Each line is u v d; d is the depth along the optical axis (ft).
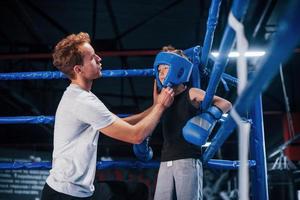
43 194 5.16
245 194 2.32
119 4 16.80
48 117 7.55
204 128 4.98
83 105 5.14
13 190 23.58
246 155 2.40
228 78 7.08
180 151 5.47
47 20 18.08
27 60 20.94
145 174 29.12
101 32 19.49
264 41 12.63
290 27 1.67
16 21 18.39
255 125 7.20
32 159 26.48
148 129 5.10
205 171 30.60
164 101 5.26
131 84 24.72
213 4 4.31
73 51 5.47
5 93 20.99
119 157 30.73
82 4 16.84
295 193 19.65
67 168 5.08
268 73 2.12
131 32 19.22
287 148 23.99
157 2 16.62
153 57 20.72
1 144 26.55
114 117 5.21
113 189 7.32
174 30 19.03
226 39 3.25
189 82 6.17
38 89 24.39
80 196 5.10
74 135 5.25
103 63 22.34
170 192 5.47
